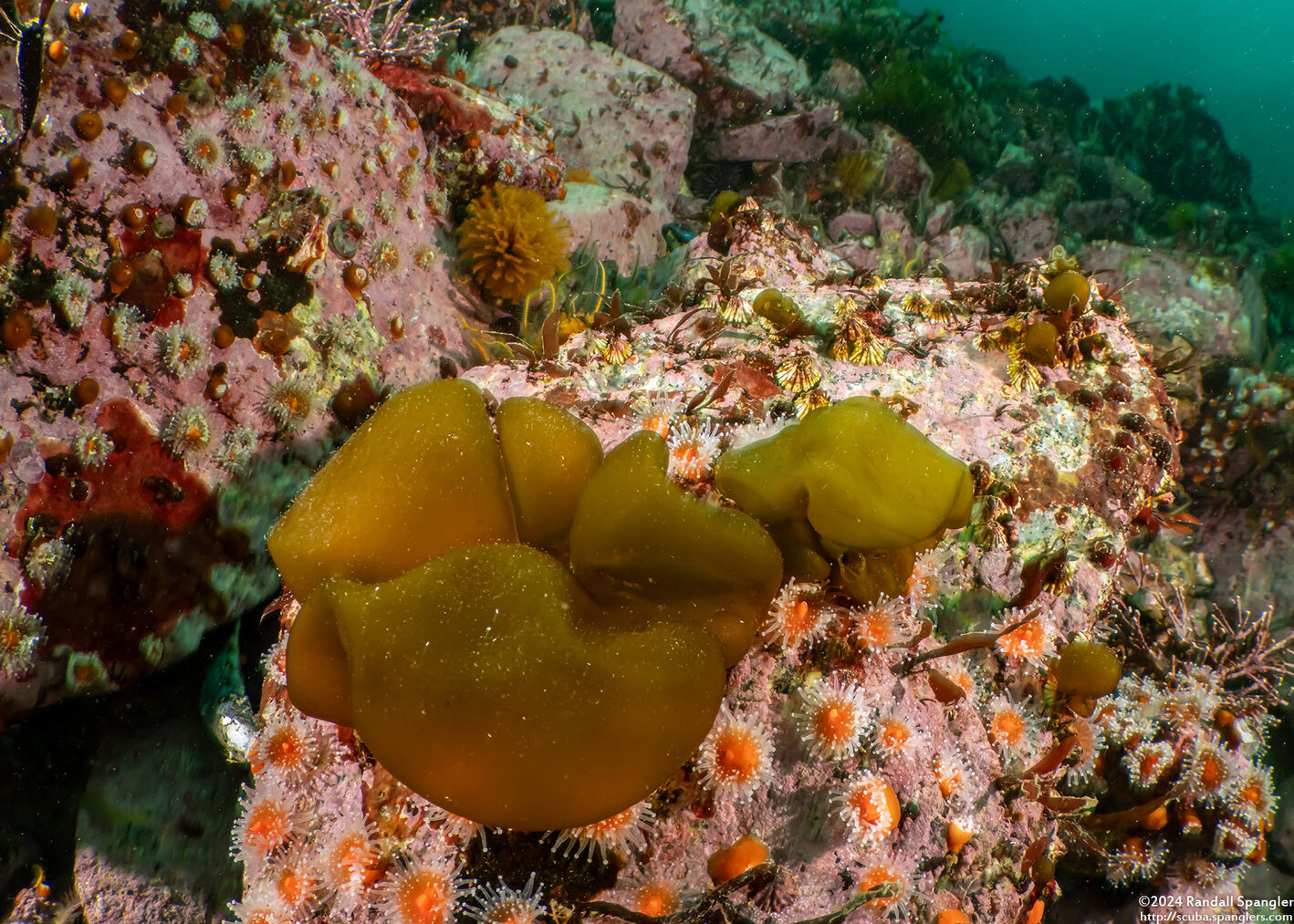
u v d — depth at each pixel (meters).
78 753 0.33
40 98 0.32
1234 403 0.58
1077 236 1.09
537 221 0.53
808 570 0.25
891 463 0.23
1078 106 1.44
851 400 0.25
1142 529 0.39
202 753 0.34
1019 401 0.36
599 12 1.01
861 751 0.26
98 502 0.32
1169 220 1.16
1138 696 0.34
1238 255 1.11
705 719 0.21
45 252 0.32
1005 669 0.30
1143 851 0.33
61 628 0.31
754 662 0.26
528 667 0.20
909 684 0.28
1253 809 0.34
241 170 0.38
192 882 0.32
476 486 0.23
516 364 0.38
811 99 1.00
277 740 0.26
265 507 0.37
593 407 0.33
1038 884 0.29
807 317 0.40
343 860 0.24
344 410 0.41
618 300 0.39
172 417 0.34
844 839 0.25
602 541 0.22
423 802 0.25
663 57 0.98
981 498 0.32
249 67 0.39
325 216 0.40
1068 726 0.31
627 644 0.21
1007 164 1.16
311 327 0.40
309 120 0.42
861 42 1.23
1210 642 0.49
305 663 0.22
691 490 0.28
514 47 0.86
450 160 0.55
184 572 0.34
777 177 0.99
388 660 0.20
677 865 0.24
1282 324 1.04
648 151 0.86
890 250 0.92
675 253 0.58
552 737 0.19
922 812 0.26
